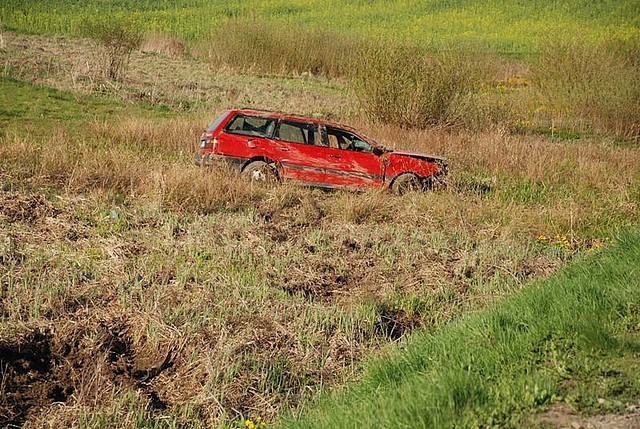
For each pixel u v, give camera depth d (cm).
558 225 1262
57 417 602
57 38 3462
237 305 804
